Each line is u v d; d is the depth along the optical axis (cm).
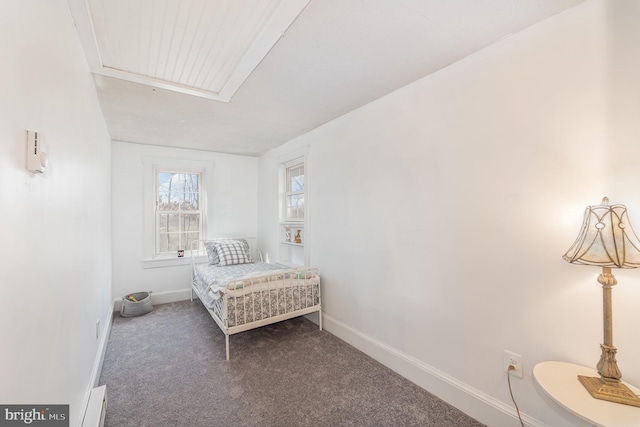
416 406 181
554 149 141
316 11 137
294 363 234
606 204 122
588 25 130
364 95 232
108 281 312
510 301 156
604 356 113
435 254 194
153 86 213
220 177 439
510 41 156
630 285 120
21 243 75
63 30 121
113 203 364
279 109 261
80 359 147
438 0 130
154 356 246
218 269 353
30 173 82
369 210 248
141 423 166
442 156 190
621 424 94
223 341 276
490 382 164
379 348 235
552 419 140
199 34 154
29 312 80
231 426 164
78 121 149
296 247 387
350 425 165
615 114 123
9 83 68
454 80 183
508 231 157
